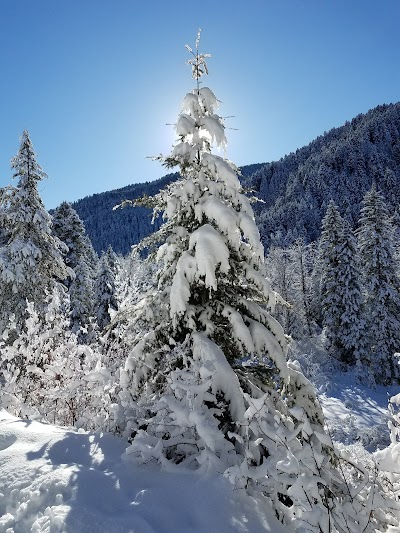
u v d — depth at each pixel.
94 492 3.76
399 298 36.28
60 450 4.65
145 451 4.56
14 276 17.30
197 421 4.67
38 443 4.84
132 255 7.62
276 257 50.09
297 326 42.91
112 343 8.40
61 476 3.90
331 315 38.50
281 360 6.41
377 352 35.31
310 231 118.00
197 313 6.85
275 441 4.41
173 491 4.01
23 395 8.29
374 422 25.58
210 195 6.77
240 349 6.38
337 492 4.36
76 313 29.52
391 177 146.38
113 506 3.65
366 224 38.03
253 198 7.11
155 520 3.44
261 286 6.57
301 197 142.88
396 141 190.88
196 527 3.49
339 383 34.41
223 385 5.75
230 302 7.17
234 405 5.60
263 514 3.89
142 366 6.54
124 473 4.27
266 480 4.23
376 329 35.53
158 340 6.82
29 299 17.61
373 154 174.12
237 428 5.52
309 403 6.80
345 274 37.59
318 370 35.97
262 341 6.48
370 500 4.25
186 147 6.94
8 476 4.02
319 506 3.65
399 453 4.78
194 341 6.21
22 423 5.54
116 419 5.98
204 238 6.18
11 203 18.72
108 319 32.78
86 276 31.31
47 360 8.84
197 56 7.37
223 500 3.90
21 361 8.98
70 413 7.55
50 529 3.20
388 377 34.66
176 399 5.37
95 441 5.09
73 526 3.21
